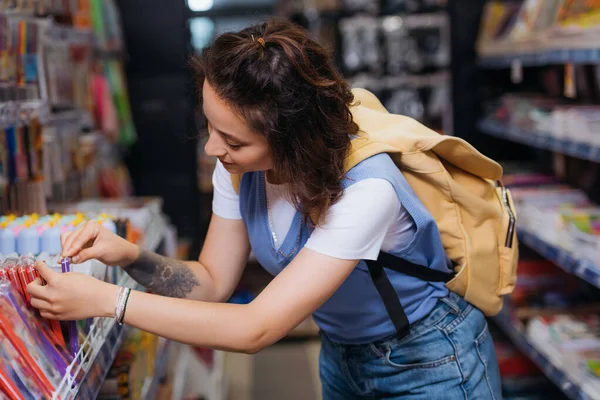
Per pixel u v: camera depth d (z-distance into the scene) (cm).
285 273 133
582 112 305
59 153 252
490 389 172
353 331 172
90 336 145
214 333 124
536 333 320
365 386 178
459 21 456
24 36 208
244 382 417
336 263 133
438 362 167
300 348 478
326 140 131
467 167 168
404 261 160
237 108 123
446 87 487
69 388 123
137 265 150
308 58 127
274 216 154
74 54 300
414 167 160
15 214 205
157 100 427
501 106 425
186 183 433
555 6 340
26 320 124
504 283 178
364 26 483
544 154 440
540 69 456
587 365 264
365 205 135
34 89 210
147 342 229
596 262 264
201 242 475
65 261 130
